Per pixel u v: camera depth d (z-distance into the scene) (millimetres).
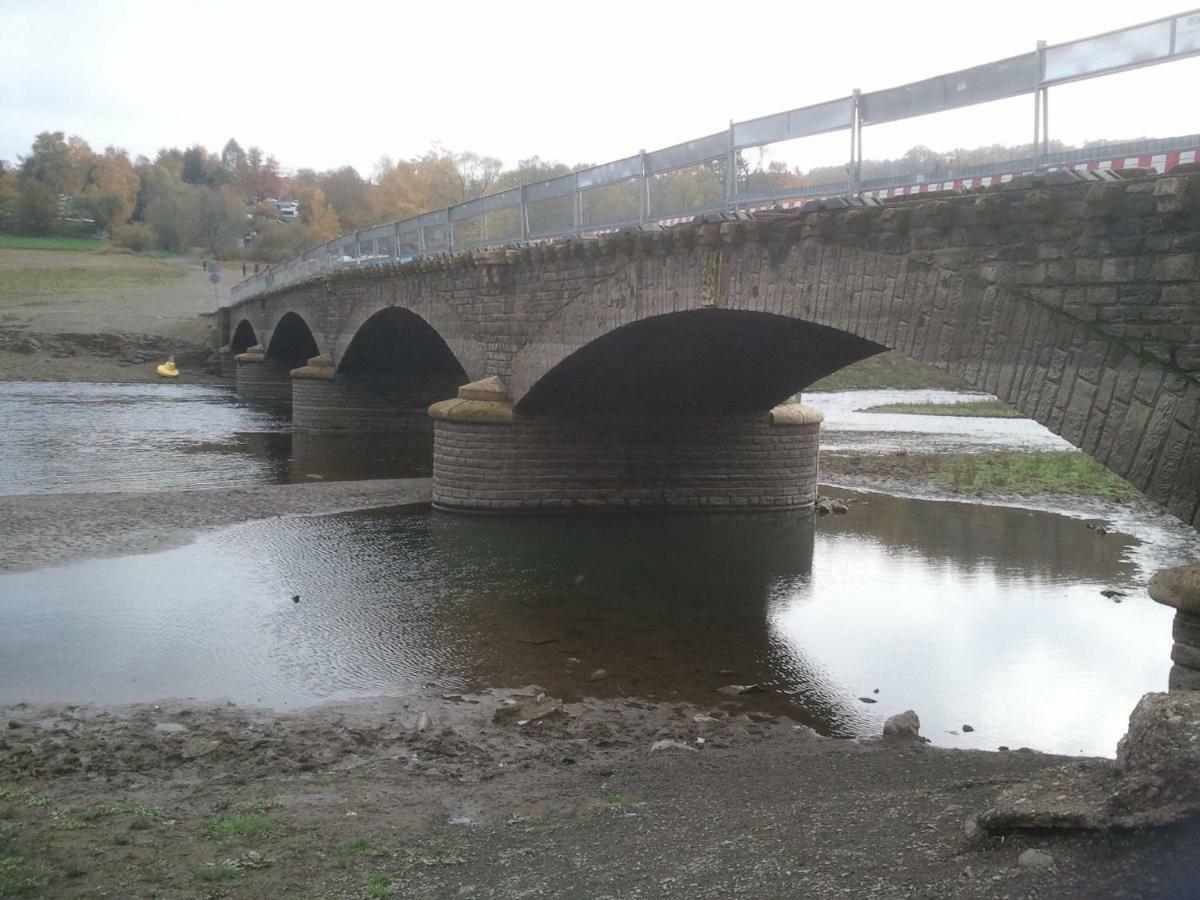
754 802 9273
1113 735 13344
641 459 29984
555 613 19141
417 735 12797
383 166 159125
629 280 22234
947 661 16547
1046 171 12805
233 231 165750
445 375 52250
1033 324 12922
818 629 18375
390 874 7777
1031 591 21203
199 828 8938
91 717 13445
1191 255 11148
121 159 188625
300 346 69125
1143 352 11656
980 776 10031
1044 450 45938
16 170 179625
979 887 6121
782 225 17234
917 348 14672
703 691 15094
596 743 12672
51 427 49688
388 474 37188
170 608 18781
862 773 10523
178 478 34844
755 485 30953
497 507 28719
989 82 13797
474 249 30750
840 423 59625
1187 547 25938
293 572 21703
